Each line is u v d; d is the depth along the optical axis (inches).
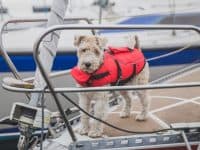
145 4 287.1
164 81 225.8
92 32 169.5
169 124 163.0
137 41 167.2
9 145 249.4
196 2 292.4
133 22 278.4
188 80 225.1
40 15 264.4
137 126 164.2
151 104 190.4
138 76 160.2
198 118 171.9
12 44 244.7
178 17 285.9
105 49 158.7
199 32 134.3
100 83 145.7
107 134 157.5
